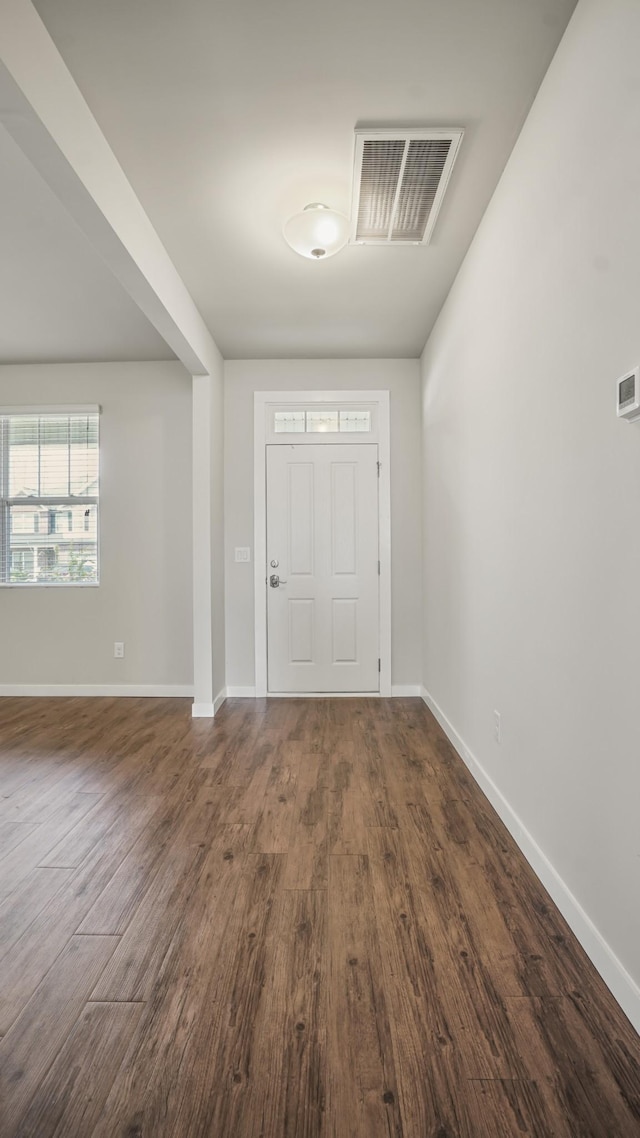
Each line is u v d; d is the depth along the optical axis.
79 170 2.10
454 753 3.52
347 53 1.98
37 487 5.08
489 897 2.02
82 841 2.44
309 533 4.96
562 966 1.68
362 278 3.54
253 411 4.93
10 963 1.70
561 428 1.94
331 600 4.96
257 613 4.95
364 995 1.57
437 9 1.82
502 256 2.58
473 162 2.50
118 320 4.16
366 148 2.39
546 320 2.07
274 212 2.86
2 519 5.08
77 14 1.81
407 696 4.96
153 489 5.01
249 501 4.95
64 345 4.65
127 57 1.97
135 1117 1.22
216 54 1.96
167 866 2.24
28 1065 1.35
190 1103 1.25
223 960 1.71
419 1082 1.30
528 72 2.06
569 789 1.88
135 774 3.20
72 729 4.06
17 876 2.18
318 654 4.98
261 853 2.33
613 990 1.56
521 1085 1.29
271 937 1.81
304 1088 1.29
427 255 3.27
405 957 1.72
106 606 5.04
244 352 4.78
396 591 4.96
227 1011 1.51
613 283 1.58
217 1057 1.37
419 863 2.25
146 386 5.02
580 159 1.78
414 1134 1.18
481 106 2.21
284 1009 1.52
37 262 3.33
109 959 1.72
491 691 2.79
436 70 2.05
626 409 1.45
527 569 2.28
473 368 3.11
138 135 2.33
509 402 2.50
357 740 3.78
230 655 4.98
